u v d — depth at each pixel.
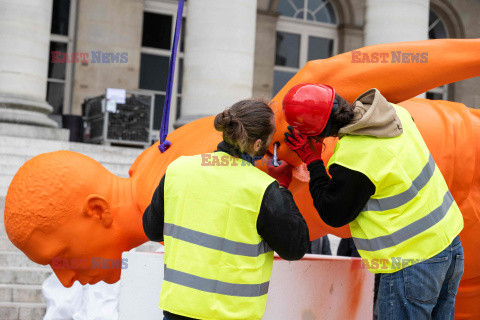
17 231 2.69
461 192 2.90
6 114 8.98
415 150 2.38
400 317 2.35
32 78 9.38
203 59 7.87
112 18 13.88
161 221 2.30
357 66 2.65
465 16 17.34
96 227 2.78
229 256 2.09
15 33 9.27
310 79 2.66
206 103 7.84
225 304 2.08
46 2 9.62
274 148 2.56
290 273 2.67
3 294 5.70
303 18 16.17
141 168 2.92
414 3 8.83
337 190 2.27
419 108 3.00
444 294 2.50
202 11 7.93
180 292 2.10
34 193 2.68
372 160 2.25
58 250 2.73
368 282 3.17
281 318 2.64
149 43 14.64
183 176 2.19
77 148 8.45
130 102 10.95
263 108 2.18
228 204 2.11
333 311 2.90
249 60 8.05
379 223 2.30
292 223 2.09
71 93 13.81
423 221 2.32
